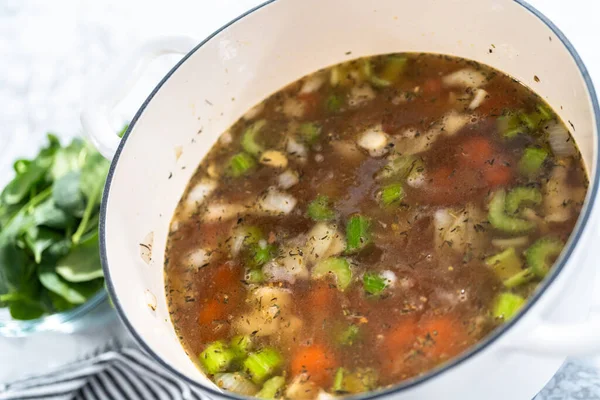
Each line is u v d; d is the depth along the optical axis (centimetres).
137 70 66
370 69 70
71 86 89
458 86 67
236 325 61
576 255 50
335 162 66
